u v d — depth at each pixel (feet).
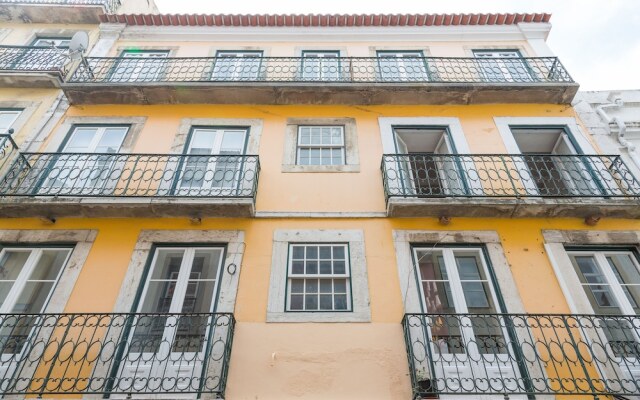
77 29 29.81
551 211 18.76
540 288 16.90
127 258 17.56
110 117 23.49
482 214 18.97
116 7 32.50
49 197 18.33
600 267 17.94
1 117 23.48
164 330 15.81
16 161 19.58
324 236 18.45
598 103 24.56
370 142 22.44
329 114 24.07
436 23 29.71
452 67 25.66
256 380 14.37
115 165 20.76
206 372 14.32
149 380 14.03
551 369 14.76
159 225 18.72
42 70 24.80
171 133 22.71
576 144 22.33
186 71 25.27
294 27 29.76
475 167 20.66
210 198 18.26
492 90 23.76
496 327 16.22
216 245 18.24
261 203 19.53
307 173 20.86
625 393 13.39
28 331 15.89
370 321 15.87
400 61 27.58
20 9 29.58
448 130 23.26
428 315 15.10
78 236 18.22
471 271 17.90
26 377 14.23
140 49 28.27
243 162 19.99
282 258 17.71
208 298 16.99
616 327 15.83
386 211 19.17
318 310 16.35
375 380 14.44
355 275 17.19
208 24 29.71
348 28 29.68
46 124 22.97
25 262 17.79
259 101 24.27
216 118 23.62
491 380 14.84
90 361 13.92
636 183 20.15
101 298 16.38
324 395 14.12
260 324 15.72
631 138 22.94
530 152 24.53
